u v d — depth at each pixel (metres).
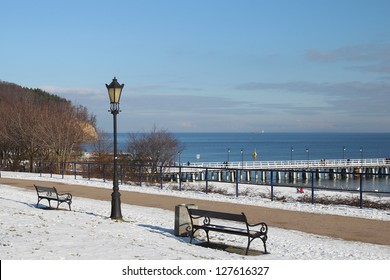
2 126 48.34
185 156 147.38
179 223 13.23
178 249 11.23
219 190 26.89
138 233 13.19
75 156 48.47
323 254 11.08
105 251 10.05
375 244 12.23
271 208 18.11
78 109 56.50
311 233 13.59
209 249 11.55
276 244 12.20
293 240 12.66
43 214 15.60
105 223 14.48
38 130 45.81
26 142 47.16
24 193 23.16
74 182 29.14
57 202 19.19
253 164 76.81
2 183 28.59
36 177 33.53
